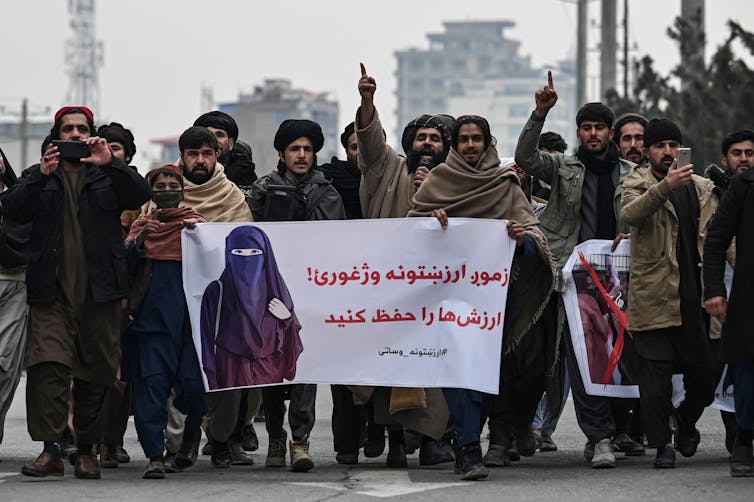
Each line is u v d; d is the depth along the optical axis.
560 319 17.23
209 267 16.78
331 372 16.83
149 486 15.50
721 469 16.66
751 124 46.59
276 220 17.47
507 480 15.80
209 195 17.34
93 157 16.06
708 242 15.99
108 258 16.16
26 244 15.99
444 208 16.72
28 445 20.66
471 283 16.52
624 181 17.44
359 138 17.64
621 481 15.62
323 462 18.25
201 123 20.45
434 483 15.58
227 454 17.70
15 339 17.09
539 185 19.84
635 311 16.80
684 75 49.78
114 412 17.97
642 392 16.81
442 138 17.95
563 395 18.77
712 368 17.08
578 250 17.55
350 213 18.67
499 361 16.23
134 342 16.69
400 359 16.70
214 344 16.78
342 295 16.84
